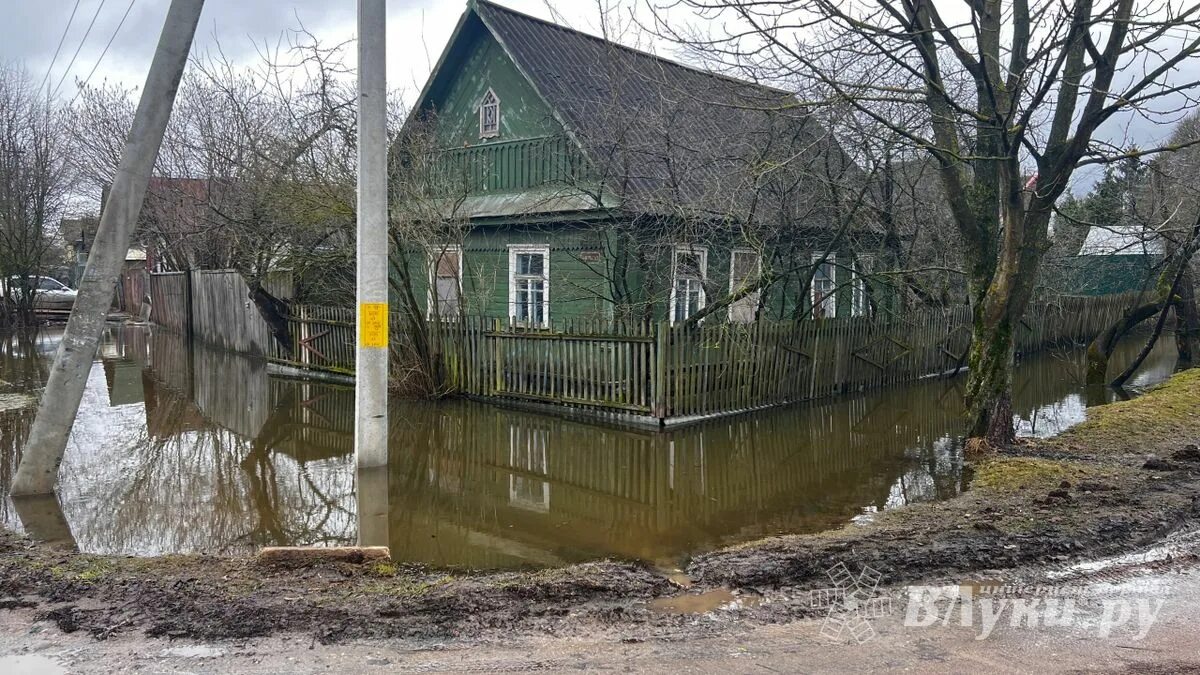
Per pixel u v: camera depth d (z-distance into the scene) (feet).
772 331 39.83
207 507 23.20
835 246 42.73
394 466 28.37
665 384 34.55
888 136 35.83
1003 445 29.43
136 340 78.84
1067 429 33.60
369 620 14.40
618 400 35.88
